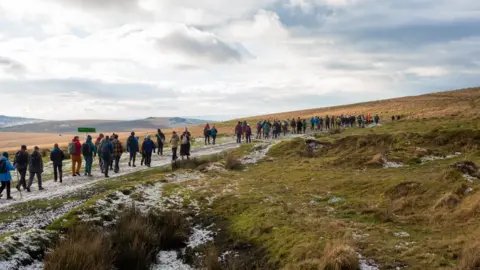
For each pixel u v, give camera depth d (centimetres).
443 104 7594
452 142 2014
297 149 2436
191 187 1490
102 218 1011
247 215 1095
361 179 1469
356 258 679
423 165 1681
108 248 780
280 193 1376
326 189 1392
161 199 1277
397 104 10175
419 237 812
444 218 920
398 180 1339
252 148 2647
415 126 3050
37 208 1166
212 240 954
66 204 1214
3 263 678
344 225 923
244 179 1692
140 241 862
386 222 953
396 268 651
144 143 2122
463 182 1149
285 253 786
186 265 821
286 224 963
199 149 3070
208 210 1191
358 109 10744
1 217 1057
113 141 1916
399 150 1995
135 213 1033
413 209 1051
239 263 781
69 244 747
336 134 3312
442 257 672
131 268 780
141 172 1897
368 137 2359
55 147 1686
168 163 2298
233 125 9088
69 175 1908
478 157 1731
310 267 684
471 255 639
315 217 1023
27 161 1488
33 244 778
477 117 2995
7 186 1330
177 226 1003
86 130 2077
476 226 822
